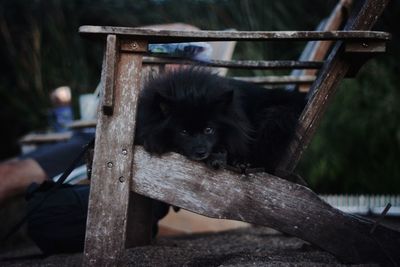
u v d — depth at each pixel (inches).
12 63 233.8
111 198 74.0
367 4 80.4
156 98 84.9
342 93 177.5
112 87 73.3
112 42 72.7
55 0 228.1
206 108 85.9
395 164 171.3
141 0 218.8
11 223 148.9
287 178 85.1
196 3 211.5
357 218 78.1
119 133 74.6
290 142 85.4
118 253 73.2
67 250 97.7
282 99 91.4
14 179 112.0
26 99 223.5
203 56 100.1
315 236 77.2
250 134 89.1
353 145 173.8
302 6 206.8
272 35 74.4
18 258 98.3
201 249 95.5
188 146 84.6
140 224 97.6
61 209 95.4
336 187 176.2
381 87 179.0
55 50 224.4
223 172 76.5
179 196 75.8
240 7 205.0
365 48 78.1
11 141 223.5
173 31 73.2
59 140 139.9
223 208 76.2
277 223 76.9
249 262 79.8
